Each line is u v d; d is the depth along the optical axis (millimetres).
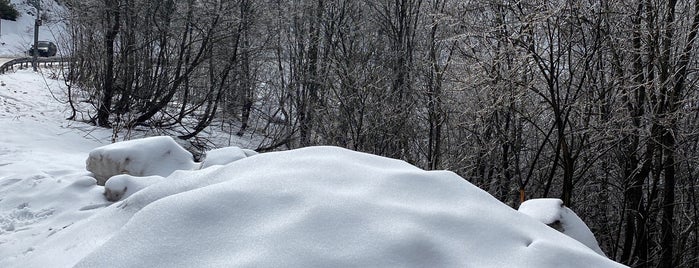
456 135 16406
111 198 7871
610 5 10219
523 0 10820
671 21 10281
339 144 18703
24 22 58562
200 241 3602
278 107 25109
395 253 3461
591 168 12430
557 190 13258
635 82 10250
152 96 21578
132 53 21141
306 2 25719
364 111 18203
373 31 24172
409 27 22422
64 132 18625
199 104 21359
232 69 22594
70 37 28719
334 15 25156
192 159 9047
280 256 3369
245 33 21891
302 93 23281
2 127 17312
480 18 12648
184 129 21719
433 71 16500
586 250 3914
